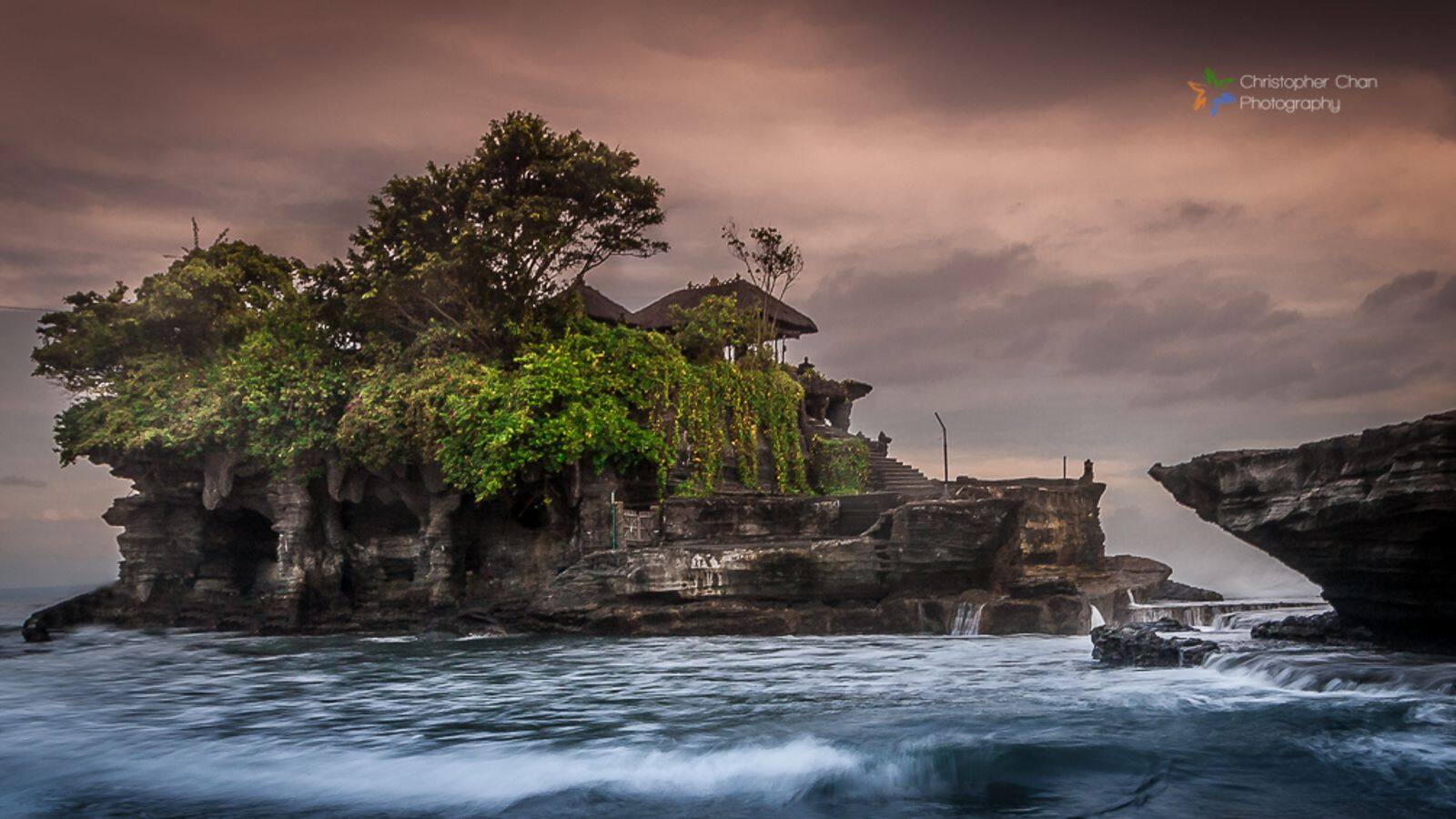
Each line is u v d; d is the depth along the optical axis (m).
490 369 30.55
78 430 34.41
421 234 33.16
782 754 10.98
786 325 44.06
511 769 10.92
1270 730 11.34
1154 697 13.70
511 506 31.08
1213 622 24.89
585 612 27.81
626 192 34.31
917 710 13.38
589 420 29.84
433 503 30.98
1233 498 18.14
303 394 31.06
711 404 35.44
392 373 31.47
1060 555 28.47
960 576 26.36
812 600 26.97
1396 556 15.29
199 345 35.91
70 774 11.30
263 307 36.50
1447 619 15.48
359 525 33.44
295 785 10.62
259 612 33.66
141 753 12.29
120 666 22.42
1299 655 15.38
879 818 8.95
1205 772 9.91
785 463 37.78
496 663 21.16
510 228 31.92
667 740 12.01
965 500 25.92
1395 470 14.53
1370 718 11.70
